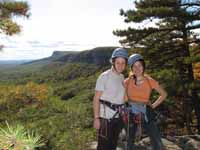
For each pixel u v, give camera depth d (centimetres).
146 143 683
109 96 402
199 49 1853
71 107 807
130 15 1686
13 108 931
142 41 1845
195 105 1814
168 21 1712
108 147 407
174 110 1916
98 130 408
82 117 725
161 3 1714
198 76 1898
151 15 1620
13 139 125
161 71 1747
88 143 677
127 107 425
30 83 1096
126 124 412
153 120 437
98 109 402
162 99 445
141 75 432
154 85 437
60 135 684
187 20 1633
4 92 1002
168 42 1798
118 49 405
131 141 421
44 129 700
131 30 1741
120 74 417
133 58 430
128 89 431
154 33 1836
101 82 400
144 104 431
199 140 732
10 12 1065
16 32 1049
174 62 1828
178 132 1905
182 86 1641
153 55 1855
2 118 842
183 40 1767
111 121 400
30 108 908
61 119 732
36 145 130
